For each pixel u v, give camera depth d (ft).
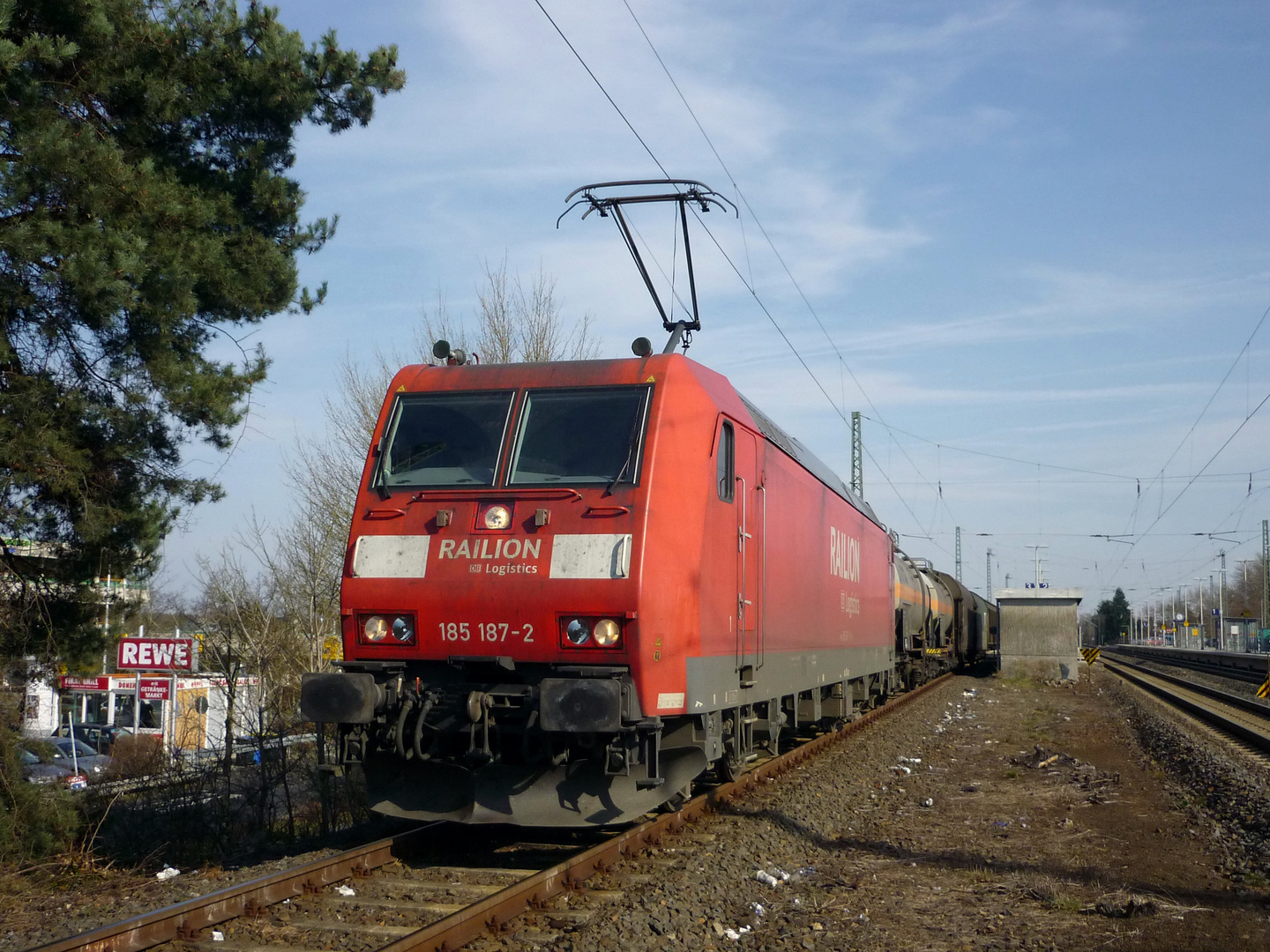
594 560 25.29
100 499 35.99
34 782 33.45
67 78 32.60
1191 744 51.08
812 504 43.19
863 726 60.54
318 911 21.62
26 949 18.61
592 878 23.57
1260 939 20.59
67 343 34.83
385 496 27.58
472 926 19.34
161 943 19.53
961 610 130.62
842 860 27.61
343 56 39.40
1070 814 34.60
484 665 26.25
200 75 36.11
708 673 28.09
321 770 26.58
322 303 41.01
